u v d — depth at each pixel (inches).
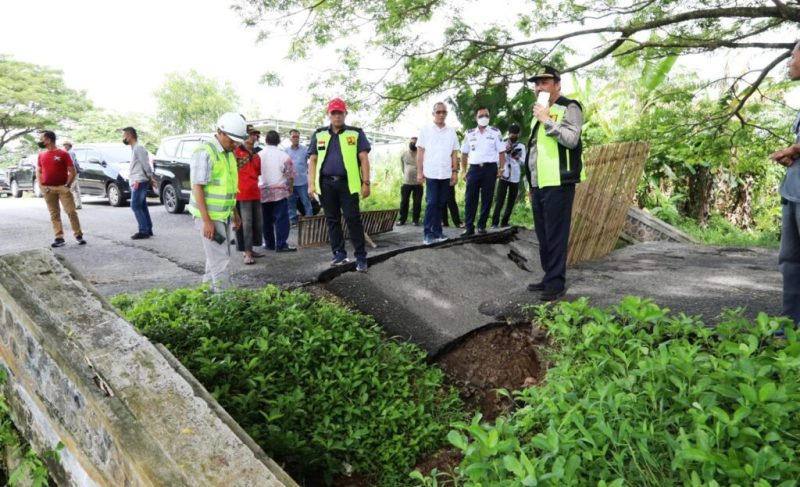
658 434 82.9
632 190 339.3
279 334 174.9
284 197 318.7
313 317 194.1
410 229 407.2
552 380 123.6
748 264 284.0
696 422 81.0
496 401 174.6
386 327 211.3
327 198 251.3
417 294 238.8
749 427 76.6
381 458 146.3
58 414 113.1
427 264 269.6
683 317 134.7
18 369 127.6
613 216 324.8
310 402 154.2
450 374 188.1
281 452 131.6
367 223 362.0
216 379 147.3
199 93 1782.7
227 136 199.2
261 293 209.6
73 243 360.5
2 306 128.6
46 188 337.7
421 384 174.2
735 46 316.5
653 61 394.3
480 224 343.9
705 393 88.5
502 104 329.1
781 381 92.6
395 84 328.2
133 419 90.4
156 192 527.2
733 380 92.0
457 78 325.7
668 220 527.2
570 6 311.3
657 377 98.5
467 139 327.6
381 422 154.3
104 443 96.6
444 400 172.1
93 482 103.9
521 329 203.5
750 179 555.5
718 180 559.2
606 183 300.7
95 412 97.4
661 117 400.5
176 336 162.2
